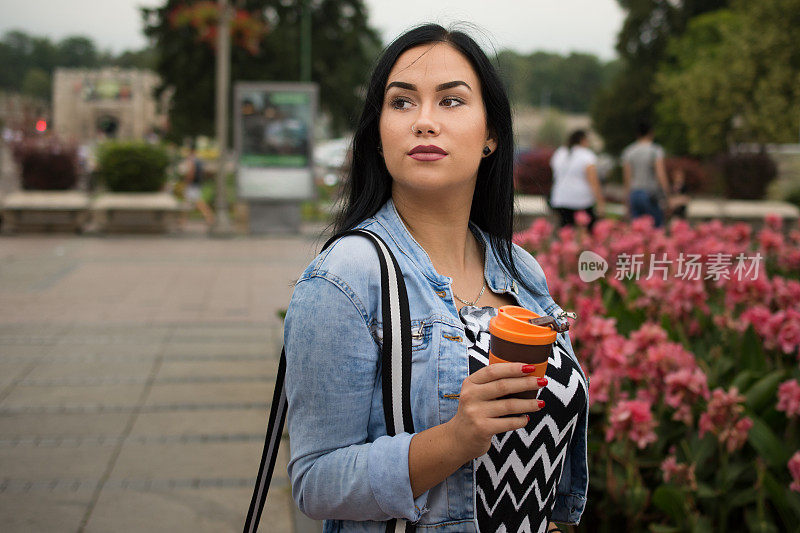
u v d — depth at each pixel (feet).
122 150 43.98
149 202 43.01
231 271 31.81
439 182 4.35
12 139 47.01
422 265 4.49
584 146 29.60
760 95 27.32
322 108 116.88
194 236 43.45
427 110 4.34
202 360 18.53
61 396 15.67
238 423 14.42
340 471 3.97
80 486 11.65
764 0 25.85
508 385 3.66
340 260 4.19
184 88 103.60
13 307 23.82
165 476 12.09
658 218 29.89
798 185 34.76
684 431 9.16
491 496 4.29
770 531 7.96
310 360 4.04
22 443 13.21
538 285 5.45
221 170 44.62
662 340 8.77
